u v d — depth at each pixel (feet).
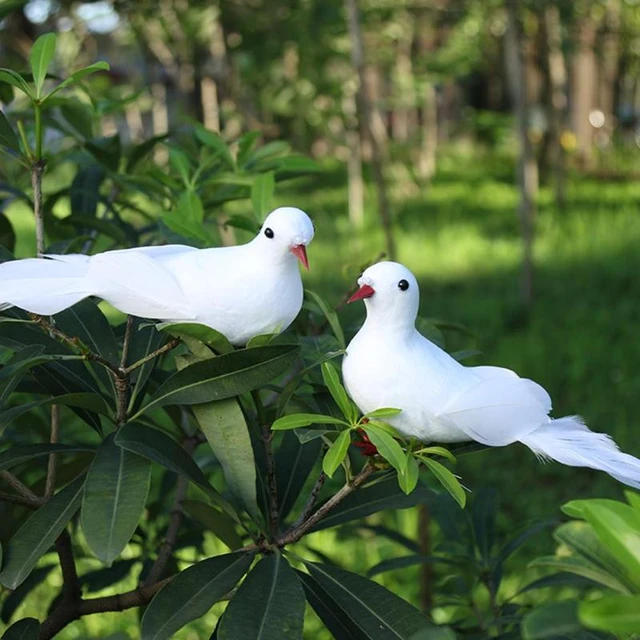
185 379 5.84
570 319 25.93
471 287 29.50
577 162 50.26
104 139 9.41
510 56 27.14
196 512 7.32
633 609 3.96
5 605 9.16
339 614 6.05
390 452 5.20
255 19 20.15
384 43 31.04
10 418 6.10
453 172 51.26
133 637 13.16
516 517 16.75
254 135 9.05
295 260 5.77
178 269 5.66
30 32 19.27
